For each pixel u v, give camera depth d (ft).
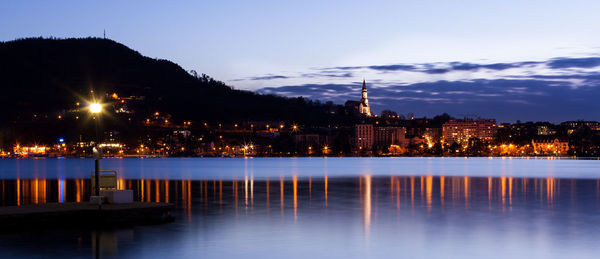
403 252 111.96
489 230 139.03
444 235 131.75
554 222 153.17
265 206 194.70
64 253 108.37
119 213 142.00
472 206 195.83
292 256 107.76
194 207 190.29
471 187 306.35
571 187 304.30
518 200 220.23
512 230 139.23
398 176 465.47
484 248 116.16
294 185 329.52
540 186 314.35
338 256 108.27
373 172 572.51
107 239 122.01
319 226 144.56
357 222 152.97
